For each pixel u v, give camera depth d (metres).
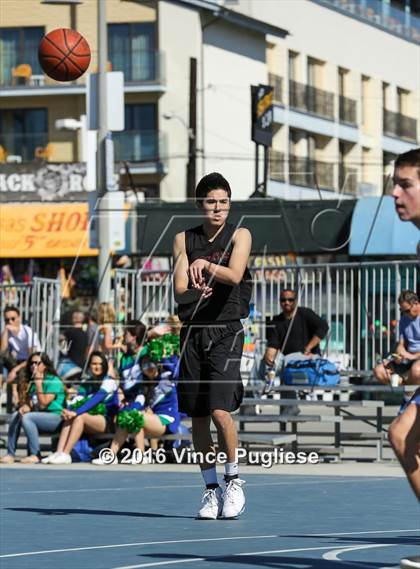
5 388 23.38
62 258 50.09
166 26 59.00
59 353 22.70
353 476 16.95
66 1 31.41
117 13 59.22
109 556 9.51
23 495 14.59
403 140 46.50
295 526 11.40
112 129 27.31
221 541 10.33
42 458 20.30
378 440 20.14
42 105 59.91
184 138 59.97
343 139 53.12
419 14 42.50
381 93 46.53
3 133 60.19
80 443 20.14
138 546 10.08
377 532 10.89
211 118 59.56
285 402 19.70
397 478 16.62
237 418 19.67
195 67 57.59
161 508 13.08
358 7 46.22
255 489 15.04
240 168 59.75
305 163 56.69
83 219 50.28
